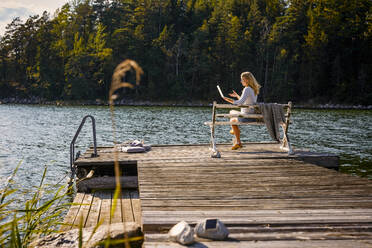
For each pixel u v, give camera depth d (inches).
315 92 2640.3
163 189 184.5
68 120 1278.3
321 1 2810.0
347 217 136.5
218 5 3233.3
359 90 2504.9
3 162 469.1
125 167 282.4
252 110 301.6
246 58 2778.1
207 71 2763.3
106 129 946.7
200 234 113.4
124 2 3161.9
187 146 355.9
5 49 3260.3
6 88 3154.5
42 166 441.4
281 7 3154.5
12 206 249.0
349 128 995.9
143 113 1700.3
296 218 134.5
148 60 2832.2
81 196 241.0
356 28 2576.3
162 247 105.0
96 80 2817.4
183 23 3230.8
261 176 218.5
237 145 320.8
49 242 138.7
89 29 3240.7
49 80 2942.9
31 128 979.9
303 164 258.5
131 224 159.9
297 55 2652.6
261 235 117.0
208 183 199.3
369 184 197.8
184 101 2758.4
